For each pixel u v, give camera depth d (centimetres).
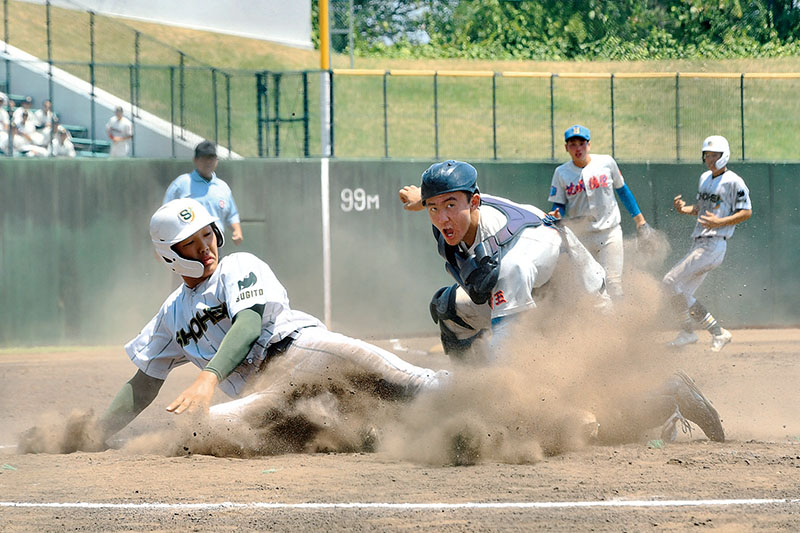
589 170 2758
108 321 3819
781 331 4088
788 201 4194
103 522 966
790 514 948
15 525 960
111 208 3812
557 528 902
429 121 6225
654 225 4162
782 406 2027
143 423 1827
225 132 5478
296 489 1104
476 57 7394
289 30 7100
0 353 3594
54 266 3788
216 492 1096
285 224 3947
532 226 1416
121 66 4759
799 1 7225
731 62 6875
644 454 1305
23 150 4597
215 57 6519
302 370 1381
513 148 5950
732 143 5988
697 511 965
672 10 7350
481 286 1376
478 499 1032
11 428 1834
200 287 1398
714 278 4166
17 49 5628
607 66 7025
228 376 1405
